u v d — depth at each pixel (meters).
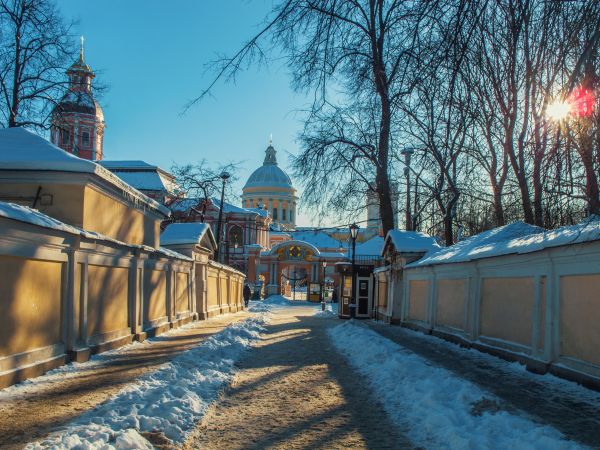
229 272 35.94
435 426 6.80
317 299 60.56
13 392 8.65
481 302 14.84
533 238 11.48
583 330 9.77
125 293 15.41
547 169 7.44
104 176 13.39
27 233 9.52
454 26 5.05
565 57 5.66
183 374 10.46
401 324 23.91
